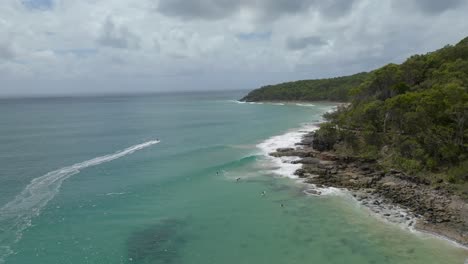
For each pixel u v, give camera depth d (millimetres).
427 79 71375
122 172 50469
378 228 31312
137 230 32188
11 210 35812
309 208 36438
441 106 50188
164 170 51688
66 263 26359
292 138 76188
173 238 30781
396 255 26797
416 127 50406
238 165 53312
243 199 39594
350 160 51500
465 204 34625
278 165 52875
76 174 49031
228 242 29938
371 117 63469
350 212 35031
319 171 48156
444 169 43031
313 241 29562
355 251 27641
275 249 28516
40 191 41688
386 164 48375
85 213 35594
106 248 28844
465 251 26969
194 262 27000
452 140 46500
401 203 36500
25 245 28797
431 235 29656
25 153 62500
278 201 38688
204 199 39781
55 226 32469
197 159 58562
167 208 37281
